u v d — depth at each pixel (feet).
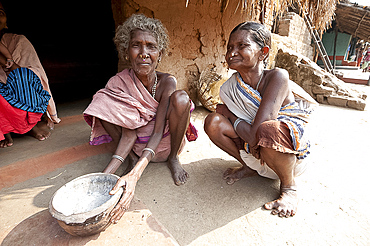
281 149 4.70
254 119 5.26
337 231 4.76
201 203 5.62
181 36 12.63
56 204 3.83
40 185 6.09
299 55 22.77
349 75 44.93
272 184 6.34
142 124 6.11
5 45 8.05
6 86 7.38
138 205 4.97
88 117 6.20
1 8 7.77
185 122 6.16
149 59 5.45
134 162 6.66
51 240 4.05
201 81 13.52
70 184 4.25
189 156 7.97
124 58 6.20
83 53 20.30
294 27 29.84
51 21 20.35
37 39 19.84
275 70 5.19
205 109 13.75
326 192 6.07
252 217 5.15
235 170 6.71
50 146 7.47
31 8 19.58
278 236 4.65
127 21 5.48
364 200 5.76
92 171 6.82
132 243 4.00
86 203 4.23
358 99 17.53
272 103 5.02
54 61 18.48
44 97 8.34
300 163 5.58
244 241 4.55
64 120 10.15
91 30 20.90
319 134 10.91
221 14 14.02
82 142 7.79
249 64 5.14
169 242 4.06
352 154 8.57
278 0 12.31
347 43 50.55
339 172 7.15
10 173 6.15
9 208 5.20
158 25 5.52
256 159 5.99
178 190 6.09
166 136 6.79
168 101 6.14
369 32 34.30
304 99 5.52
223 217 5.16
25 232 4.25
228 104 5.93
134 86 5.98
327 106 18.34
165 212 5.31
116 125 6.16
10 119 7.29
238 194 5.92
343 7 32.96
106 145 7.96
